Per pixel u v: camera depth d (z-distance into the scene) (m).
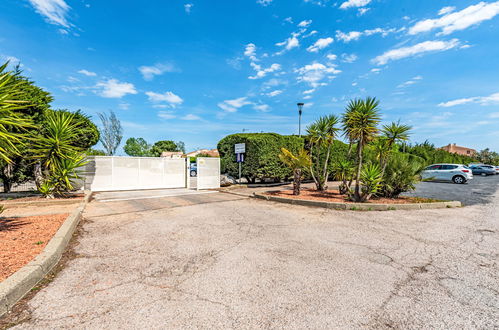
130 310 2.45
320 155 16.52
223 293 2.78
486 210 7.68
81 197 9.38
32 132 8.03
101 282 3.02
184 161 15.19
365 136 8.51
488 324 2.25
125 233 5.15
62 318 2.31
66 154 8.65
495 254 4.00
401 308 2.50
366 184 8.50
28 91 7.89
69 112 10.62
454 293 2.80
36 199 8.26
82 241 4.60
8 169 9.16
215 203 9.10
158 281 3.06
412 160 9.40
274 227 5.70
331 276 3.21
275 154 15.23
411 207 7.88
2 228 4.83
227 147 16.70
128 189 13.26
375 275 3.24
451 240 4.73
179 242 4.58
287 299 2.66
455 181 18.84
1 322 2.24
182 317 2.34
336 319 2.32
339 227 5.71
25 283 2.72
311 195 10.21
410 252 4.09
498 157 64.56
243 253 4.02
